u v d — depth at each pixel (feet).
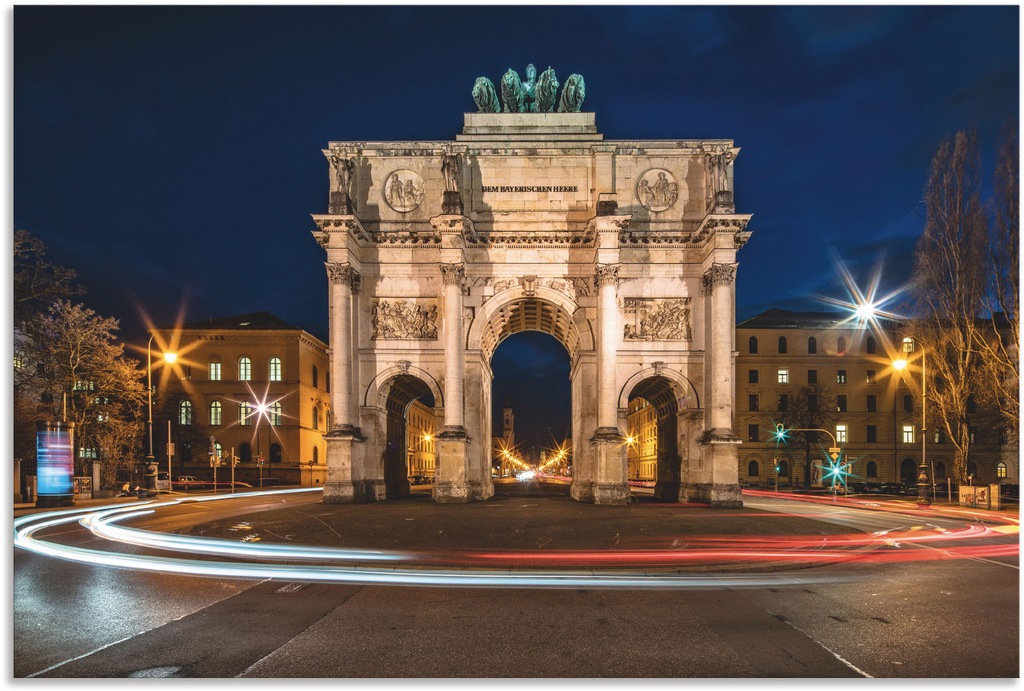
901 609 41.11
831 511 122.11
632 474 391.04
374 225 134.21
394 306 133.28
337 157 131.85
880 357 296.30
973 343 156.66
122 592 45.78
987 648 33.30
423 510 106.22
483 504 120.47
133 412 211.82
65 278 162.09
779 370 298.76
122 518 102.22
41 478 125.70
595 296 131.64
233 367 270.87
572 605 41.88
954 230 157.58
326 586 47.39
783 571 53.47
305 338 278.05
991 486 135.85
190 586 47.67
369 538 70.85
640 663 30.99
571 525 82.48
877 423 294.05
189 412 268.00
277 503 142.61
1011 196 143.33
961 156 157.58
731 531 77.51
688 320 131.13
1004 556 62.49
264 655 32.07
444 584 47.80
